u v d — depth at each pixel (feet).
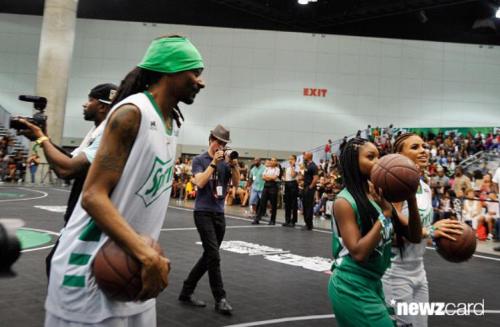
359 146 7.25
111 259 4.62
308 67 89.45
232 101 89.61
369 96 88.69
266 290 16.79
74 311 5.02
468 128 73.00
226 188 14.96
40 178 73.15
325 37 89.45
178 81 5.40
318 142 88.48
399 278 9.25
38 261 19.17
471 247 8.01
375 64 88.99
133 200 5.11
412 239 8.36
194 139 89.15
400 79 88.74
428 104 88.28
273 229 36.06
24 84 90.68
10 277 3.39
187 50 5.39
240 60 89.97
